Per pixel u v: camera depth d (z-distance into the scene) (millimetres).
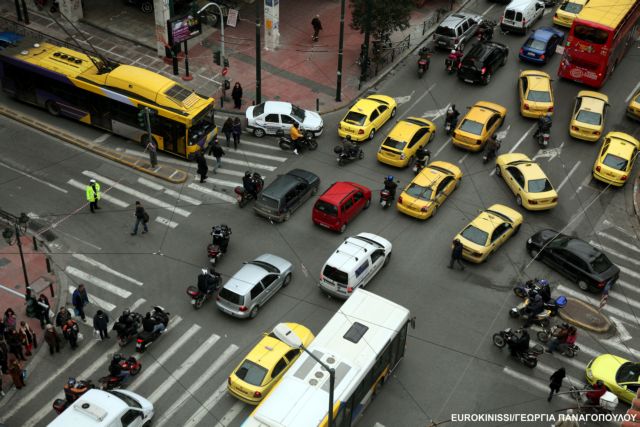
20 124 41375
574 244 34125
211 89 45062
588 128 42062
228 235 33500
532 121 44375
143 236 34812
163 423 26688
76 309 30188
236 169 39406
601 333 31656
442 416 27656
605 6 46531
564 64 47094
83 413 24219
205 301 31703
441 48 50406
